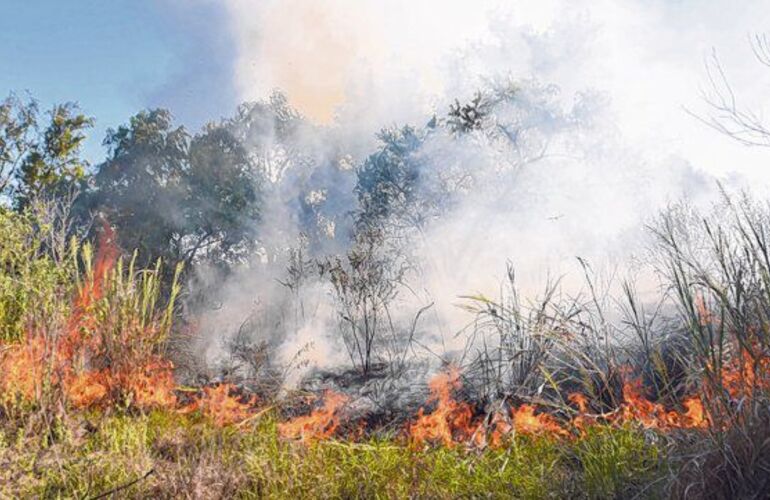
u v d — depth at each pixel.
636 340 4.82
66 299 5.57
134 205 22.12
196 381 5.90
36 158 15.57
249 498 3.43
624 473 3.30
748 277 3.20
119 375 4.99
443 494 3.45
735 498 2.80
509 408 4.70
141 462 3.63
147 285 5.86
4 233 5.96
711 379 3.07
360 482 3.59
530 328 4.98
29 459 3.67
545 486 3.37
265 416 5.00
